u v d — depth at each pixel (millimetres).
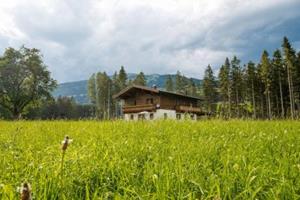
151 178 3105
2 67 77875
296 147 5055
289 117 12852
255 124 9820
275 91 94562
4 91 78062
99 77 142625
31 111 97438
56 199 2641
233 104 104688
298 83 89188
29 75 80562
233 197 2664
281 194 2553
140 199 2418
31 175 3193
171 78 157875
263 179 2980
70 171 3383
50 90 83562
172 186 2783
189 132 7531
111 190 2990
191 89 152750
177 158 3920
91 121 12484
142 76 146500
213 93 121562
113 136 6652
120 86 142375
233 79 108000
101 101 140000
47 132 7793
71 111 130375
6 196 2355
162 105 66625
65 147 2742
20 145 5516
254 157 4129
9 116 79875
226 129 8273
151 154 4484
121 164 3664
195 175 3145
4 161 3820
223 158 3990
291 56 81000
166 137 6785
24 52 80750
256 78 103188
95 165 3549
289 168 3412
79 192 2873
